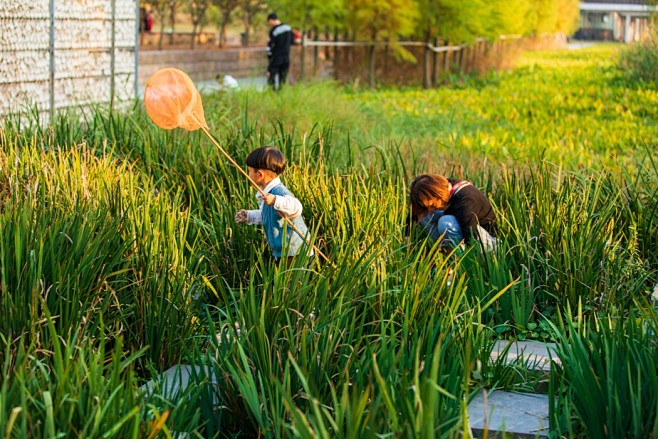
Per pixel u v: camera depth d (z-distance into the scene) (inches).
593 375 168.6
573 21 2124.8
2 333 177.9
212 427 173.6
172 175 313.4
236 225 262.2
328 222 256.8
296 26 929.5
